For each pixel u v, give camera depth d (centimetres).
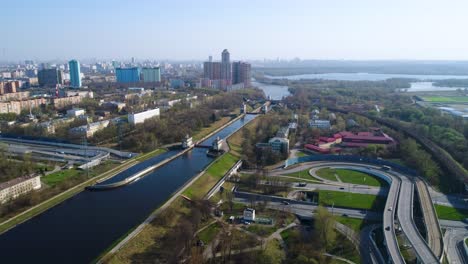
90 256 19038
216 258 18750
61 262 18475
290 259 19075
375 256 19300
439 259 18000
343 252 19788
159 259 18800
